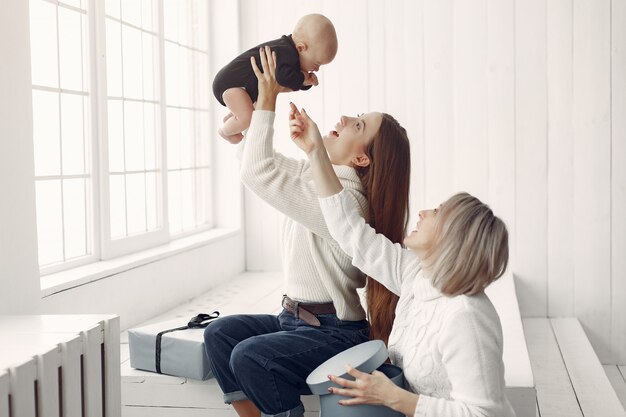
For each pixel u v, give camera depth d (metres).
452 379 1.92
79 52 3.53
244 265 5.41
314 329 2.36
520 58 4.79
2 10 2.44
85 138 3.60
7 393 1.71
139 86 4.14
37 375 1.83
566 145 4.77
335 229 2.28
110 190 3.86
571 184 4.78
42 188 3.28
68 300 3.15
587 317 4.80
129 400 2.77
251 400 2.25
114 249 3.81
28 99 2.58
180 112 4.84
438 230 2.02
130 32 4.03
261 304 4.25
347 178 2.48
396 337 2.19
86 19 3.54
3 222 2.44
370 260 2.27
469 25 4.85
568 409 3.18
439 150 4.95
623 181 4.71
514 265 4.87
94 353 2.11
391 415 2.01
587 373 3.67
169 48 4.65
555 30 4.74
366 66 5.03
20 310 2.53
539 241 4.83
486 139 4.87
